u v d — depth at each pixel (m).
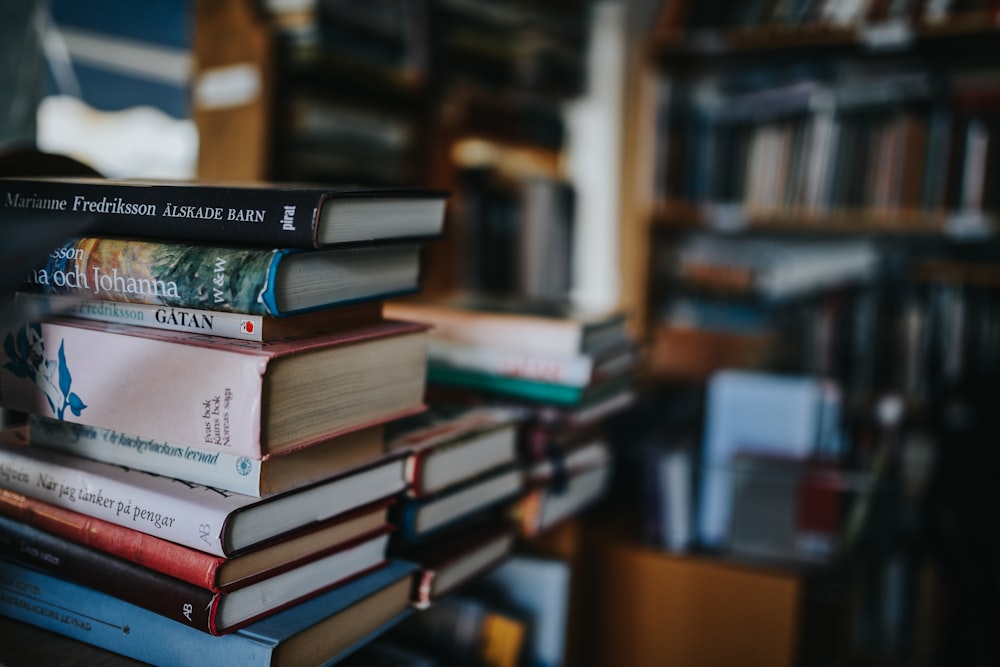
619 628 1.34
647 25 2.29
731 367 1.88
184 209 0.58
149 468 0.60
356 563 0.65
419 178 1.66
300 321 0.58
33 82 1.27
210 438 0.54
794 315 1.88
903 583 1.73
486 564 0.79
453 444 0.72
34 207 0.63
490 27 1.74
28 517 0.62
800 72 1.80
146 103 1.55
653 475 1.32
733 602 1.27
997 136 1.65
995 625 1.38
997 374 1.64
